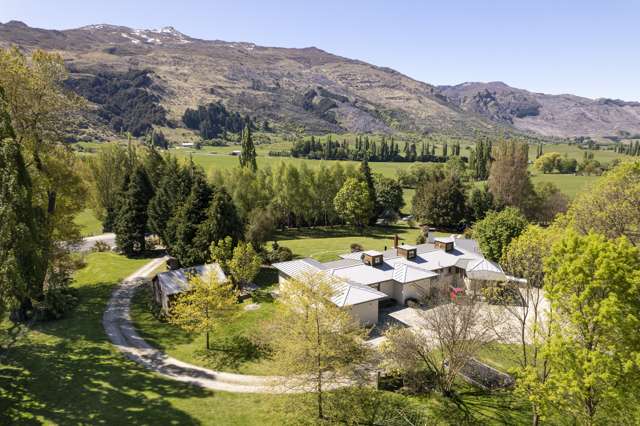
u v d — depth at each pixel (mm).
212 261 49250
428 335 37219
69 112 42875
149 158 77125
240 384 29953
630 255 18500
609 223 37375
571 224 39312
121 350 33969
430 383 29859
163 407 26562
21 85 37688
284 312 26875
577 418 22000
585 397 18625
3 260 28984
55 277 41562
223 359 33281
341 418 26344
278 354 27078
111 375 30016
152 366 31828
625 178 38719
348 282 42094
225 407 27031
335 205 89312
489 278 45031
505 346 34031
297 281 27625
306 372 26219
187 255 51344
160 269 55719
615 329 18281
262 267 56812
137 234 61656
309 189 90938
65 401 26656
